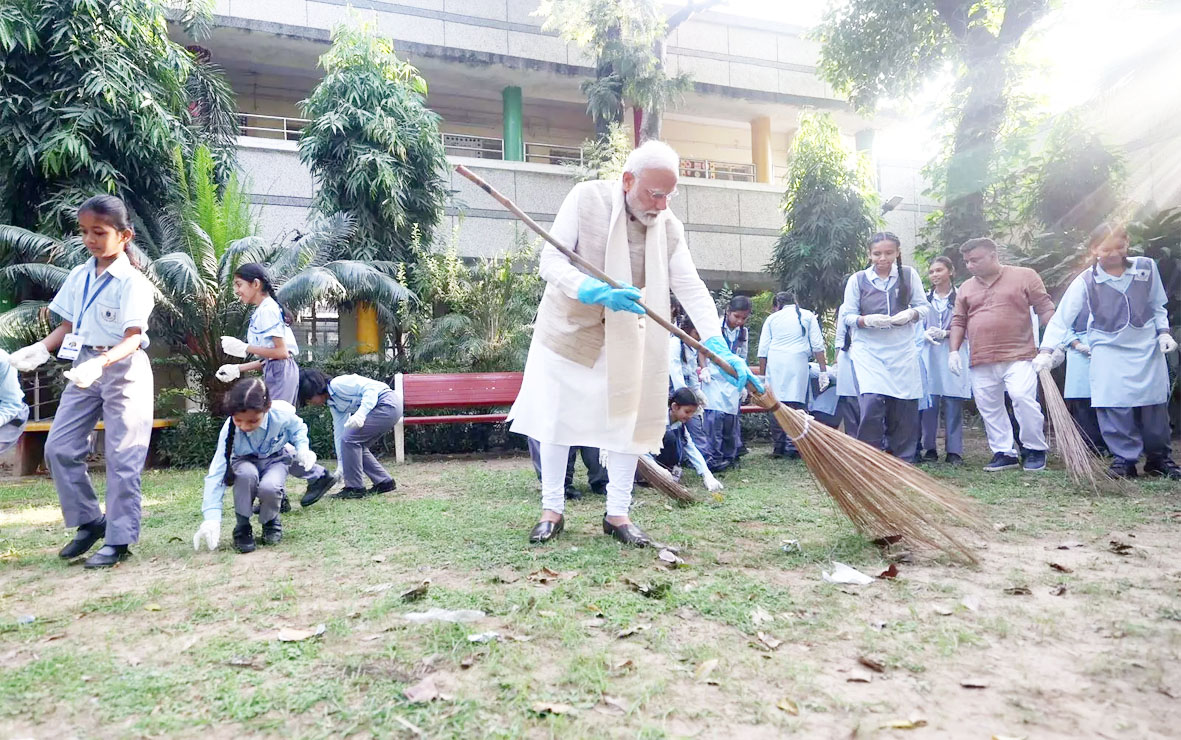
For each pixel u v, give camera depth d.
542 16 14.87
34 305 8.12
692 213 15.00
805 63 17.11
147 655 2.29
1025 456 6.31
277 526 3.93
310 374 5.37
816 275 13.19
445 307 11.12
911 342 6.46
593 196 3.62
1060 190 11.47
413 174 10.92
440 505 4.97
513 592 2.77
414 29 14.05
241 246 8.65
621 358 3.51
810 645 2.28
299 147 11.12
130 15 8.80
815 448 3.48
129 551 3.78
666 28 13.05
